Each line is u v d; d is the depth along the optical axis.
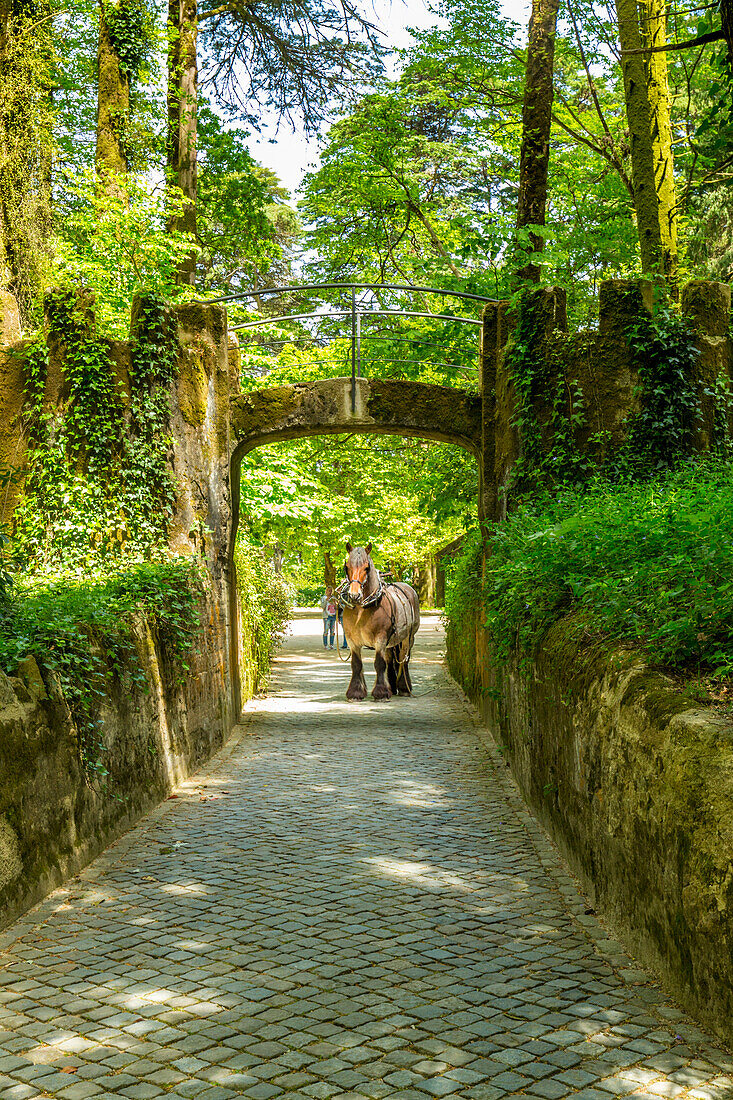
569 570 7.34
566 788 6.42
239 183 27.00
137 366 11.77
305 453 27.39
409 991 4.46
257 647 17.55
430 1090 3.56
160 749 8.82
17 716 5.71
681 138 13.73
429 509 19.97
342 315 13.37
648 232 12.34
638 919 4.70
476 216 18.75
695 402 11.36
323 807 8.38
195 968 4.78
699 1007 3.95
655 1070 3.65
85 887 6.15
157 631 9.13
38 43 15.31
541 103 14.84
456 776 9.71
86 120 19.31
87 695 6.87
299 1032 4.05
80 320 11.77
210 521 11.98
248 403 13.26
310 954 4.95
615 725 5.06
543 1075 3.64
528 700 8.15
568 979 4.56
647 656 5.18
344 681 19.55
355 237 22.02
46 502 11.47
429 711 14.71
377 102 19.58
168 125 17.70
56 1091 3.58
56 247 15.28
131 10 16.20
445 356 19.06
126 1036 4.03
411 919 5.48
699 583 4.86
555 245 19.02
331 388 13.27
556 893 5.94
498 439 12.29
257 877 6.33
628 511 7.30
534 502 11.31
